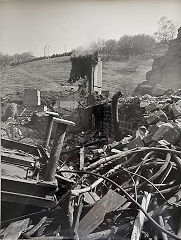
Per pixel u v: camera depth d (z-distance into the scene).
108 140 3.92
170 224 3.13
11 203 3.34
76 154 3.94
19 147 3.92
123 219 3.23
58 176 3.58
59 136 3.27
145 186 3.42
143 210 3.07
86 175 3.68
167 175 3.42
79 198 3.31
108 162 3.72
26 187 3.24
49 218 3.26
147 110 3.89
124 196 3.37
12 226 3.20
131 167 3.59
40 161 3.75
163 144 3.72
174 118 3.88
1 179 3.21
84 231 3.08
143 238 3.04
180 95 3.84
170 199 3.22
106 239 3.07
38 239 2.98
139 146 3.81
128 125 3.92
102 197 3.33
